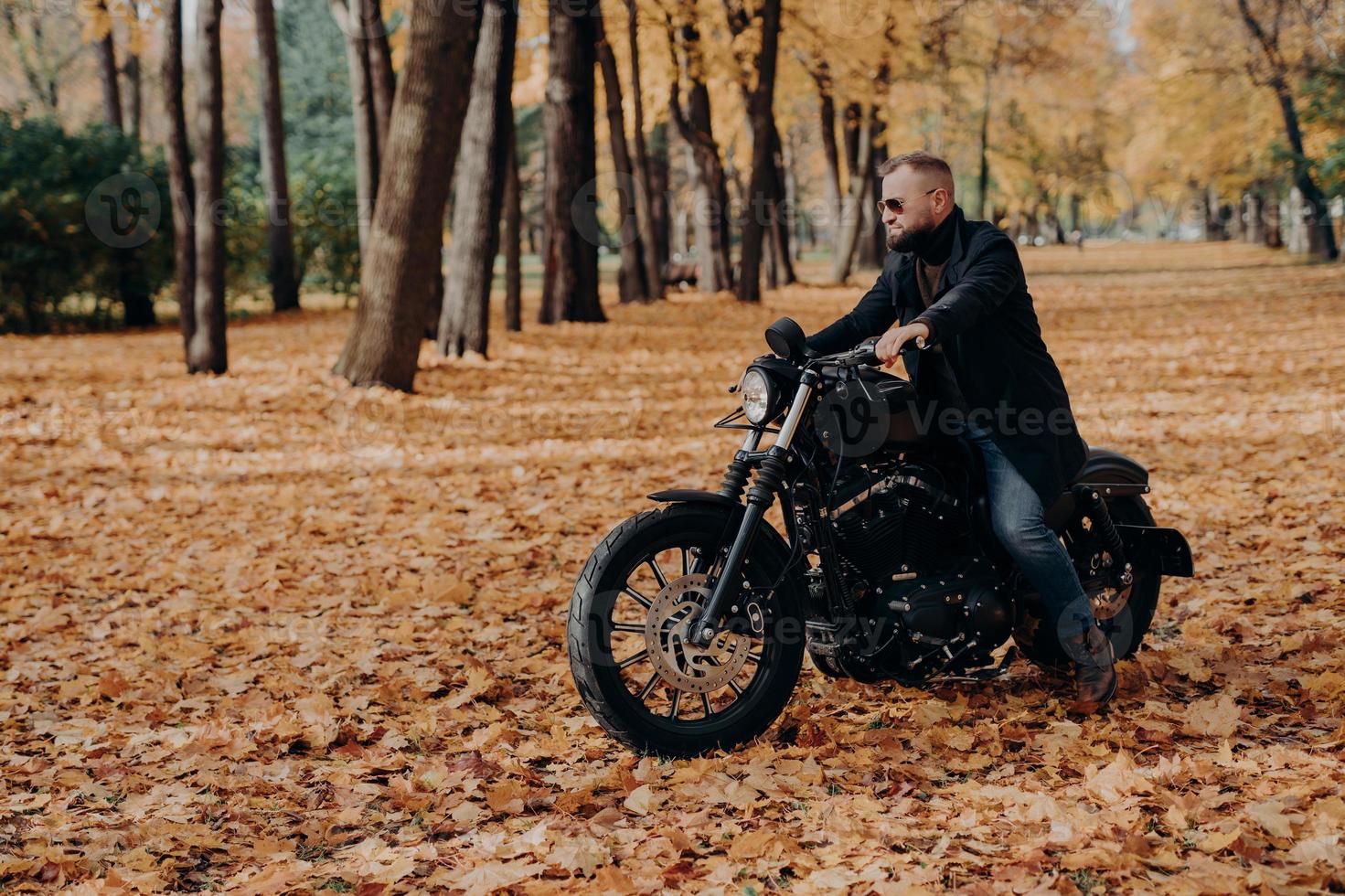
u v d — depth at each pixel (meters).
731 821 3.09
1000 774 3.33
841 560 3.65
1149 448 9.02
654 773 3.42
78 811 3.36
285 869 2.92
